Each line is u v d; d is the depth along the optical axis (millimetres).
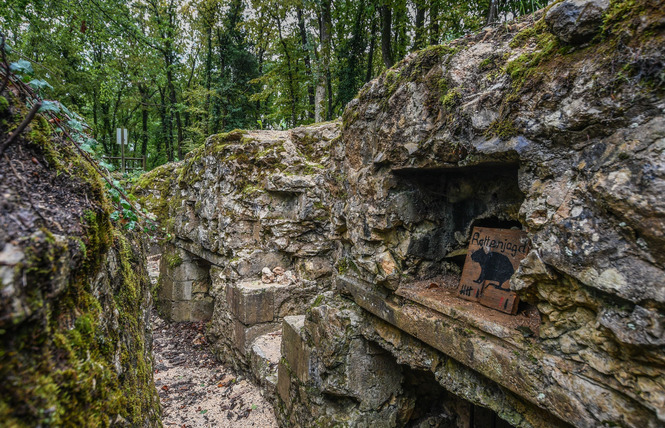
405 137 2053
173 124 16094
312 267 5020
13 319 691
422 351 2176
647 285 1038
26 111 1215
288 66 9734
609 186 1120
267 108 13555
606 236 1146
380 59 9180
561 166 1308
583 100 1217
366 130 2482
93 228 1131
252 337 4641
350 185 2697
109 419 1091
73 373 886
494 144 1521
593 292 1212
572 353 1310
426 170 2137
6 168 997
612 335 1149
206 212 5926
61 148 1293
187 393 4445
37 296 784
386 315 2355
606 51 1170
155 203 9312
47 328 823
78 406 895
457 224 2418
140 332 2182
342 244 3133
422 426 3010
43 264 806
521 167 1453
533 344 1458
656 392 1058
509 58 1556
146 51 12344
